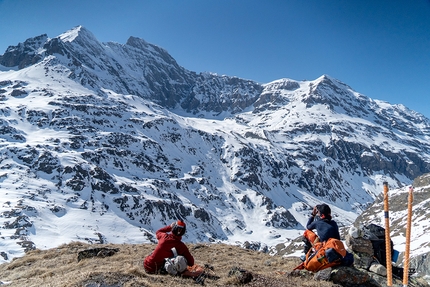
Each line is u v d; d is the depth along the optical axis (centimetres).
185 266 879
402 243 5266
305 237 986
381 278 905
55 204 13075
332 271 866
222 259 1502
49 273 1177
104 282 806
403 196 9094
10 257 8631
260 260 1497
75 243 1834
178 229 926
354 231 1003
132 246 1797
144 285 792
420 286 941
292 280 895
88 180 15575
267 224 19625
